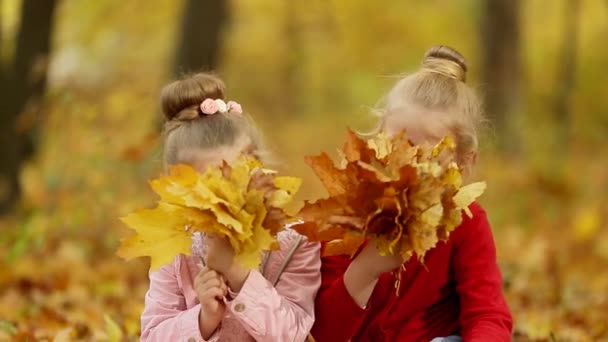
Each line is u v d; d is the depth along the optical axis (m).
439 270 5.58
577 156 34.34
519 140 26.22
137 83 29.69
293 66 49.47
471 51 44.97
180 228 4.73
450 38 46.22
